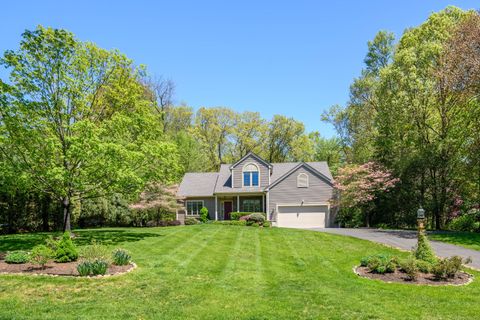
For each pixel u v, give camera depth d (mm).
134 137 19844
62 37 17250
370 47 37594
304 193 34094
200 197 36500
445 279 11391
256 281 11242
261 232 22828
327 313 8273
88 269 11219
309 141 52656
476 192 28453
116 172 16953
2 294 9430
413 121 28188
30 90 17078
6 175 16562
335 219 33344
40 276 10977
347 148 47000
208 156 51188
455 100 26156
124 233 21469
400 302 9141
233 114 52531
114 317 7926
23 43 16922
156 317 7945
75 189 17766
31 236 20688
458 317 8094
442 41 25641
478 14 23297
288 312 8336
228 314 8172
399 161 29984
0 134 16859
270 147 52875
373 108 37969
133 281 10773
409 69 26016
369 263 12547
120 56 19953
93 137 16094
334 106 45969
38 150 16875
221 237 20328
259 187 35219
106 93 19922
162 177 19953
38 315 7965
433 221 30266
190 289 10141
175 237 19781
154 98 42500
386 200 30750
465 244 18641
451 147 26781
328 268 13344
